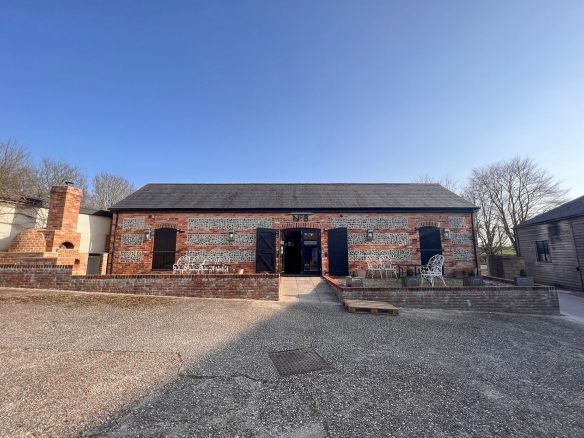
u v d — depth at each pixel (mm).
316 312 6891
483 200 25141
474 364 4230
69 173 26000
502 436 2572
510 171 23969
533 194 23031
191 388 3221
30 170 18844
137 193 14586
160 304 6852
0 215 11758
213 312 6418
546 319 7359
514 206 23734
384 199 14367
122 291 7945
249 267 13016
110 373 3510
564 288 13508
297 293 9250
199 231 13156
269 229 13273
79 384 3217
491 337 5594
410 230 13352
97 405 2814
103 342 4520
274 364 3963
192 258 12945
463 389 3439
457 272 13070
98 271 12953
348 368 3902
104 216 13805
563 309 8844
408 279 8617
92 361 3840
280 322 5969
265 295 8086
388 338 5238
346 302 7367
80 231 12672
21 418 2574
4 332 4781
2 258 8930
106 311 6125
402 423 2695
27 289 7684
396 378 3654
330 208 13352
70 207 10625
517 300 7949
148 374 3518
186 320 5773
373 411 2881
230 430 2506
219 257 13039
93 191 29156
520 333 5992
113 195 30234
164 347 4402
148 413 2715
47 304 6395
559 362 4465
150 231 12984
